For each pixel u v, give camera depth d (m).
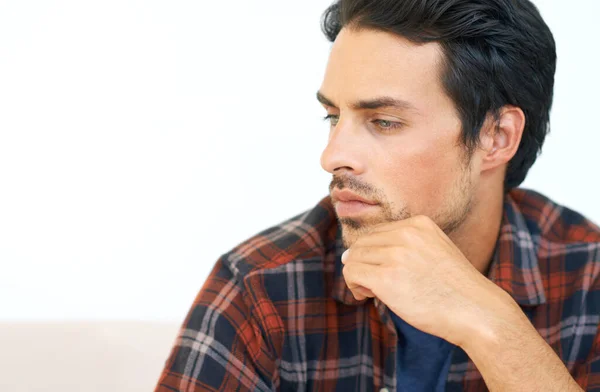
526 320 1.02
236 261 1.25
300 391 1.21
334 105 1.09
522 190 1.42
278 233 1.33
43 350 1.65
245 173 2.97
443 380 1.19
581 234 1.33
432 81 1.07
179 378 1.15
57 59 2.89
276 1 2.97
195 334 1.18
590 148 3.09
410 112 1.06
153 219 2.91
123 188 2.92
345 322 1.25
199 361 1.15
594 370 1.21
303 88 2.98
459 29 1.07
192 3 2.94
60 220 2.85
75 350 1.67
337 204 1.09
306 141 3.00
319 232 1.30
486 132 1.17
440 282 1.03
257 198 2.96
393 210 1.08
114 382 1.65
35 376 1.61
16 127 2.86
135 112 2.94
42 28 2.89
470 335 1.00
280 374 1.21
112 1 2.93
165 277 2.86
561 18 3.03
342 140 1.07
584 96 3.06
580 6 3.03
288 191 2.98
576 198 3.10
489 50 1.11
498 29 1.11
